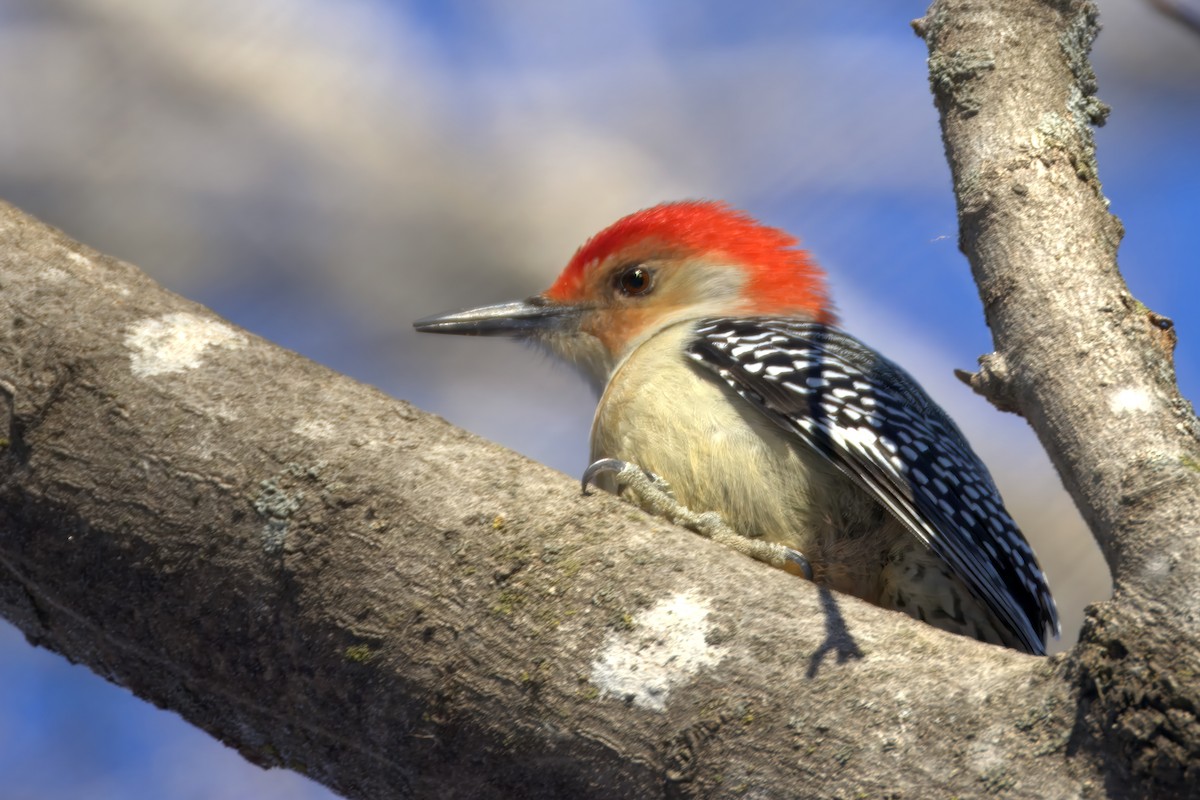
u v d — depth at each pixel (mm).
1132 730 6051
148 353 7652
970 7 9305
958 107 8969
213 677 7371
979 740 6422
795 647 6859
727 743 6699
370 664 7062
